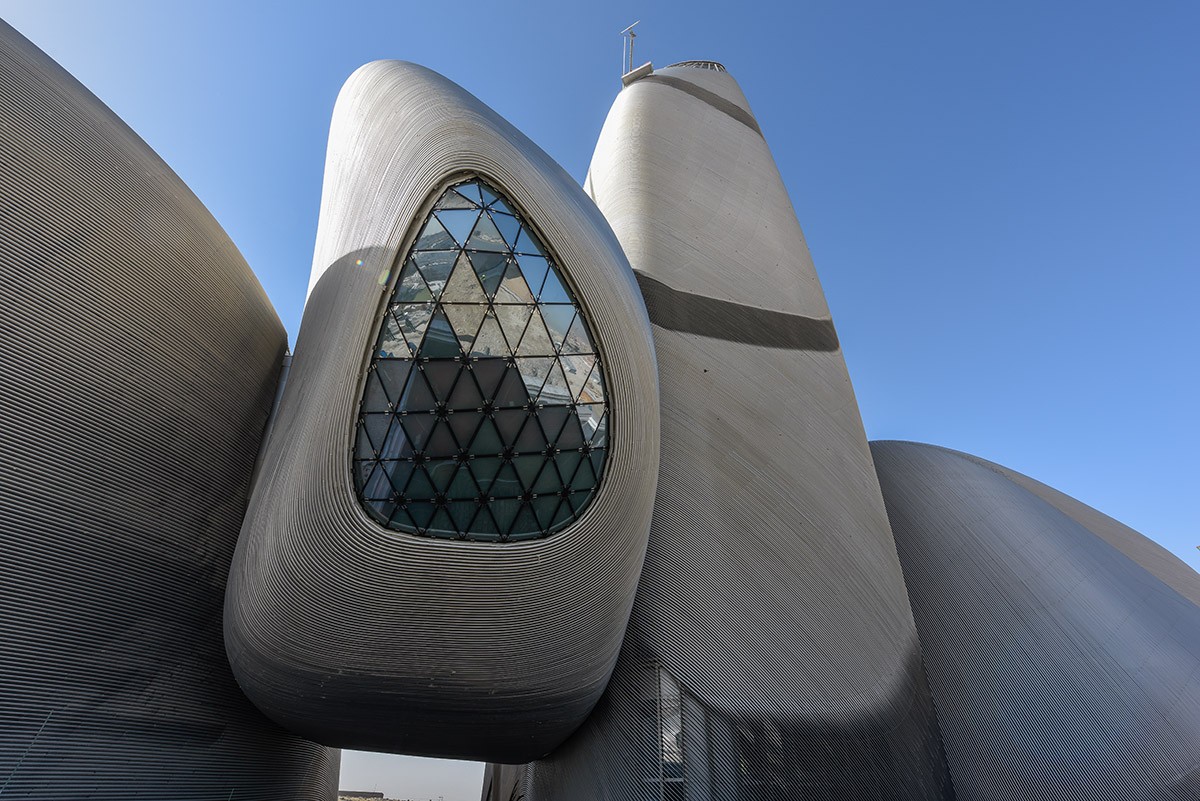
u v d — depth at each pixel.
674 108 30.14
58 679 13.26
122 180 15.74
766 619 17.53
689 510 18.09
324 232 18.58
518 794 23.05
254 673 14.04
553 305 13.09
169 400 16.44
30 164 13.62
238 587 13.92
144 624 15.11
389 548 11.63
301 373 15.77
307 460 11.84
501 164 13.05
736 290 23.92
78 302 14.26
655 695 15.84
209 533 17.41
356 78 16.91
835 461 22.08
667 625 16.66
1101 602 21.42
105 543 14.49
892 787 16.81
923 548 24.09
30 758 12.59
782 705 16.52
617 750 15.65
